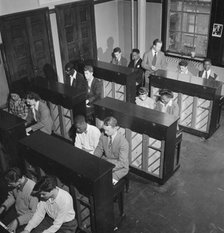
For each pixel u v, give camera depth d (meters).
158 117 4.26
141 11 7.24
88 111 5.64
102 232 3.63
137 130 4.40
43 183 3.05
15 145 4.38
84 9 7.13
